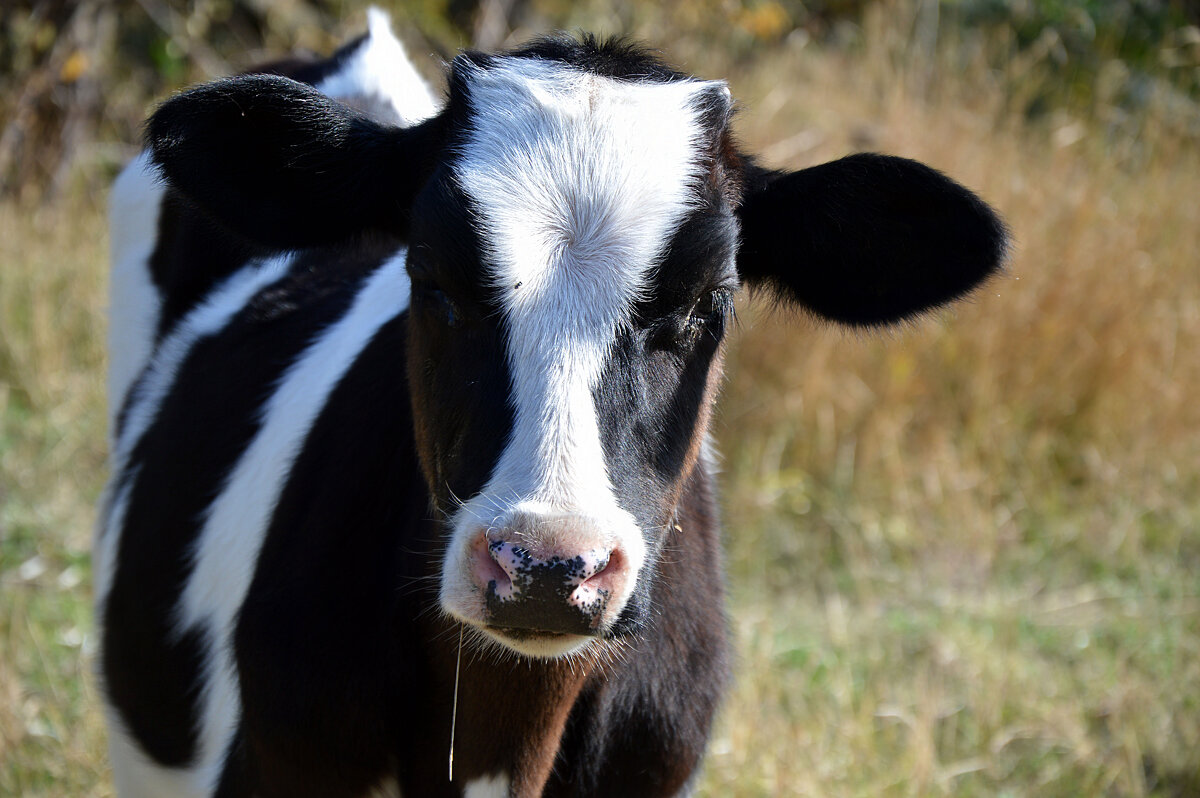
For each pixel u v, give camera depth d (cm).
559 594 362
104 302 1084
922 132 1150
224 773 475
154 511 560
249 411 534
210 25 1509
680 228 415
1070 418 1087
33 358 1062
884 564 963
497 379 396
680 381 421
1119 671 818
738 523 975
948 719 776
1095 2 1490
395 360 470
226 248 604
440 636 434
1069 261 1092
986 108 1248
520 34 1471
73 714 705
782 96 1218
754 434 1036
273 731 441
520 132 429
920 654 843
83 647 766
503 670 430
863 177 460
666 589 468
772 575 945
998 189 1112
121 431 640
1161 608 914
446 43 1462
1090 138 1263
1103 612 912
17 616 785
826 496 1009
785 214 472
